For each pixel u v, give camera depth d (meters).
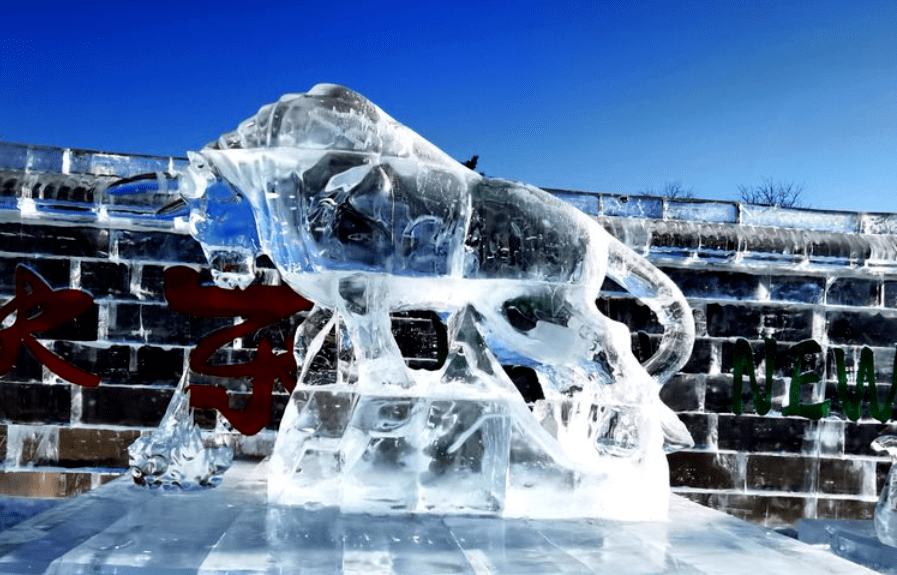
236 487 3.96
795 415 5.98
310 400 3.49
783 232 5.93
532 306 3.47
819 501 5.96
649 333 5.77
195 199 3.45
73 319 5.35
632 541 2.98
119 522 3.01
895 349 6.11
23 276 5.31
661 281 3.80
